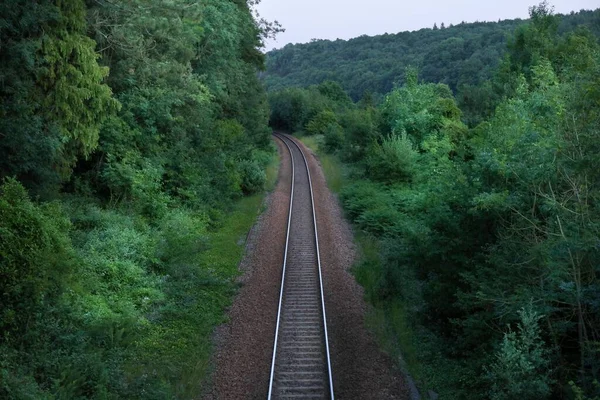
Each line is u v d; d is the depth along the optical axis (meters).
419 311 15.98
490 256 12.84
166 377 12.28
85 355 11.12
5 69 14.18
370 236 23.89
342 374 12.66
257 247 22.44
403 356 13.73
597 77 11.53
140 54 21.47
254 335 14.67
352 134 41.59
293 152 52.53
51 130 15.34
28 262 11.18
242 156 33.94
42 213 13.55
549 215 12.17
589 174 10.74
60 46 15.34
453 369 12.89
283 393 11.93
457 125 33.19
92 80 16.72
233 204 28.98
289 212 27.73
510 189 13.88
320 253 21.62
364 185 30.45
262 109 47.84
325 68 172.62
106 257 16.83
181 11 22.03
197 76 26.95
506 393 10.17
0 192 12.70
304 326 15.25
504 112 17.00
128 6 19.89
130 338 13.27
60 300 12.49
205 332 14.88
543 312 10.99
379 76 130.00
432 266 15.61
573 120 11.16
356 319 15.73
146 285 16.69
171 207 24.02
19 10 14.15
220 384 12.30
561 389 10.21
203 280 18.05
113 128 21.06
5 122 14.02
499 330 12.00
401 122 34.66
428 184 24.48
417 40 172.50
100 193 21.70
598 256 10.18
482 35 110.50
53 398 9.35
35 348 10.82
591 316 10.72
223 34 30.94
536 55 34.88
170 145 25.70
